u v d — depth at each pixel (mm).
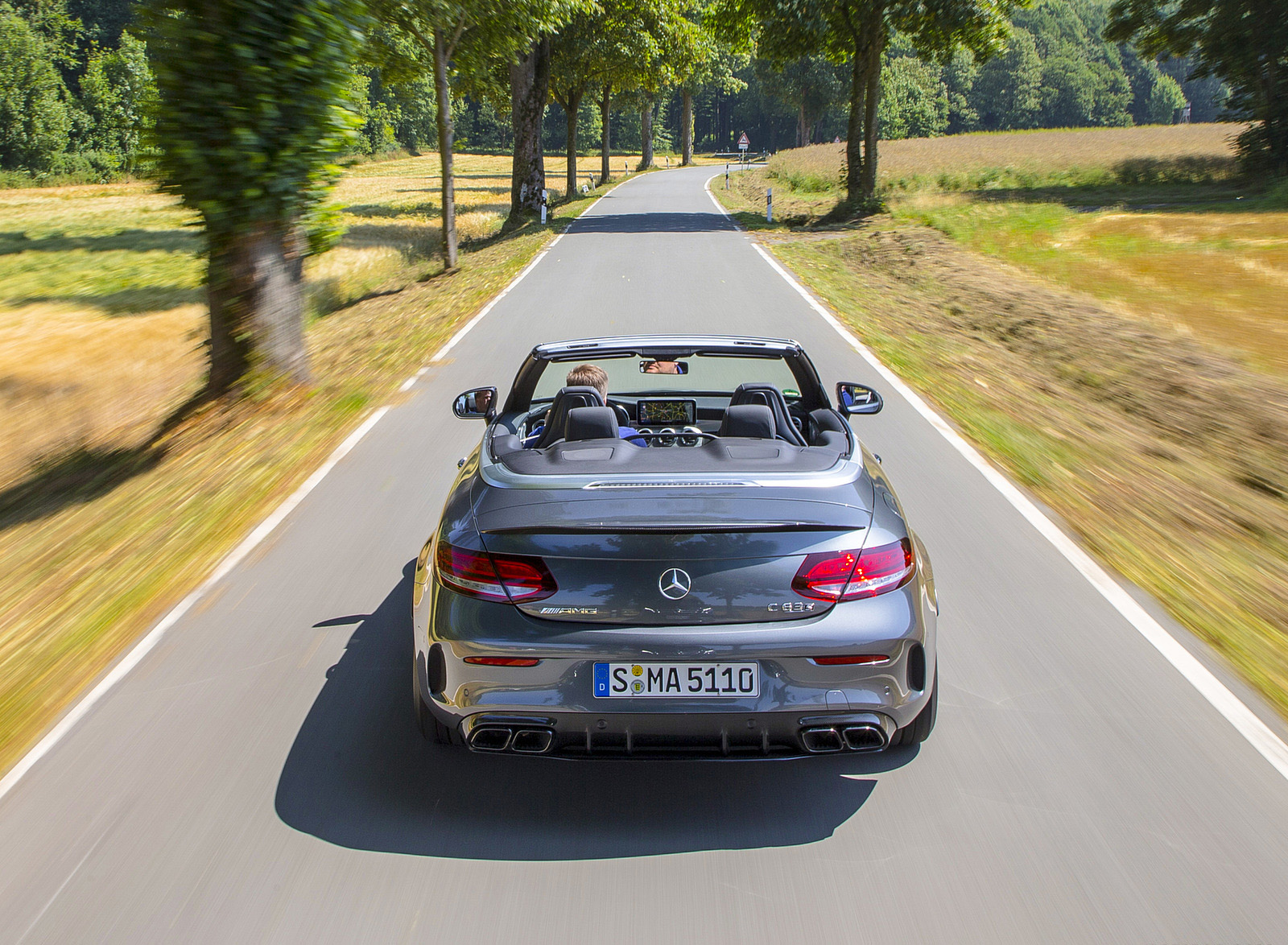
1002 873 2770
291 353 9492
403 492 6539
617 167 91688
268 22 8766
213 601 4836
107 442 9641
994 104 169125
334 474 7004
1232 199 34469
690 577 2787
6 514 6984
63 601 4953
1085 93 171875
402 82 22562
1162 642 4230
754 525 2805
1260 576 4961
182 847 2930
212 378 9383
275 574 5172
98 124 82312
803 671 2830
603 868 2824
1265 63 40625
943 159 60312
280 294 9336
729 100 173000
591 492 2947
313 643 4336
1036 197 36156
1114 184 42250
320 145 9344
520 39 21781
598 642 2785
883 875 2775
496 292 16828
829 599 2826
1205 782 3189
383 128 116812
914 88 125938
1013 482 6559
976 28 31000
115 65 81875
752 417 3639
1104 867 2787
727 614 2797
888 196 35375
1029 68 168250
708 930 2566
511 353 11570
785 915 2617
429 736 3242
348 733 3580
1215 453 7402
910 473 6754
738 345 4250
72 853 2904
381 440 7887
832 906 2650
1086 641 4250
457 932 2566
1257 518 5852
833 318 13555
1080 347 11305
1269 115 40250
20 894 2727
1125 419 8422
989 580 4934
